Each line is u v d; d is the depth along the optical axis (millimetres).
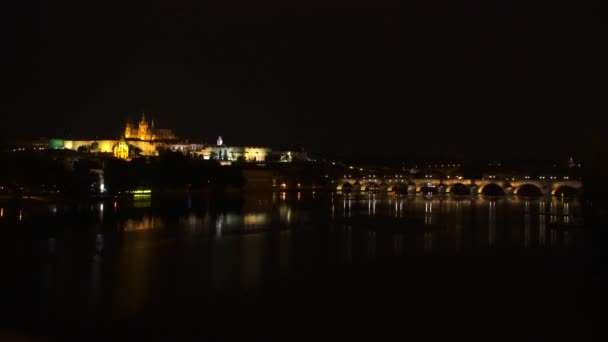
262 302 131500
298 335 110562
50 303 128250
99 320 117500
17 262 171500
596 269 169250
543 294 139250
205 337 108938
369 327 115125
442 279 154875
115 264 171000
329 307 127562
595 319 120062
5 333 109688
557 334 111688
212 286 145125
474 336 110688
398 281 152875
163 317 119625
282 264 175875
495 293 140500
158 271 162125
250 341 107625
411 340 108562
